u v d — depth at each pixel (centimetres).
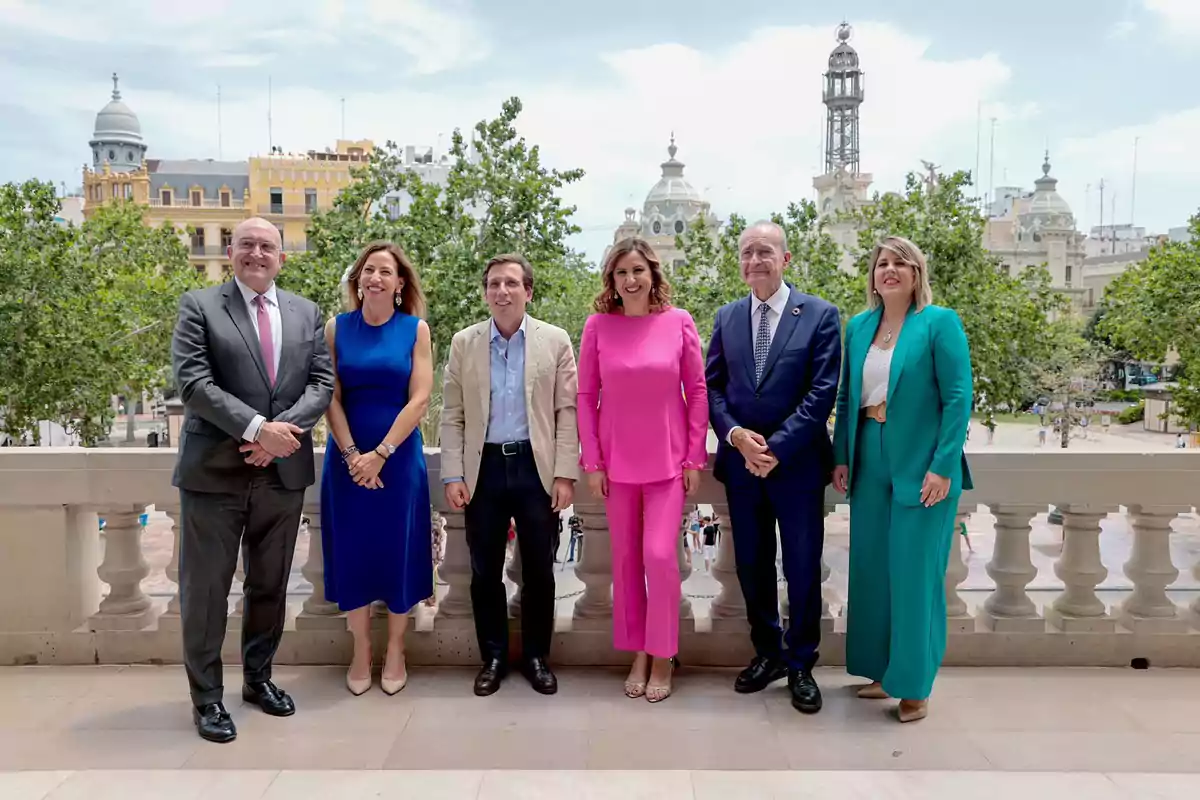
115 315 2492
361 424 355
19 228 2245
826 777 292
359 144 6138
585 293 3669
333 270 1897
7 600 404
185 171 5866
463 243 2047
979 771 300
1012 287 2384
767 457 345
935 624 346
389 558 360
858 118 9175
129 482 396
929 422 341
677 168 6644
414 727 341
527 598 382
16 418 2391
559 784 289
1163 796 279
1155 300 2419
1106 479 396
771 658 378
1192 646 401
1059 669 401
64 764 311
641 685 373
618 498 363
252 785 289
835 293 2348
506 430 366
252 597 352
